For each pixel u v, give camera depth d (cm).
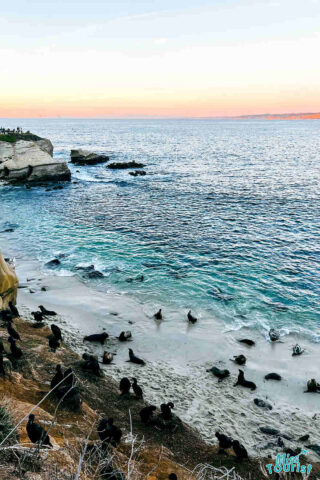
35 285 2903
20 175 6838
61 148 14562
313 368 2006
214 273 3106
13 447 653
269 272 3128
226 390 1858
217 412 1695
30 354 1798
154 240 3900
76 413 1317
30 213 4981
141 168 9231
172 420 1537
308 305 2612
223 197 5900
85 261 3347
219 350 2158
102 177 7894
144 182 7300
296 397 1819
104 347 2180
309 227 4309
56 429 1104
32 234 4103
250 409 1734
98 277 3030
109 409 1542
